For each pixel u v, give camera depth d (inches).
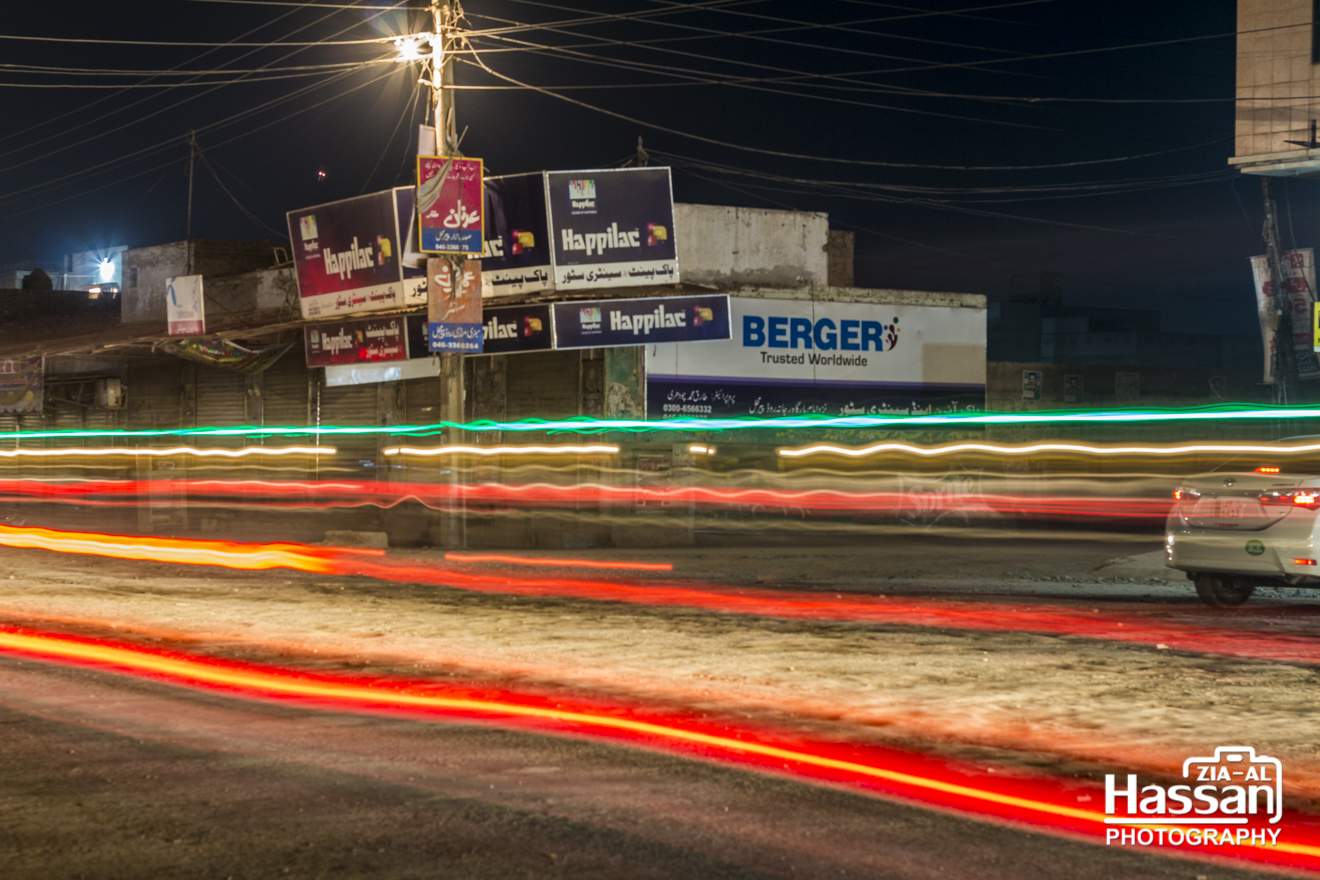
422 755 286.4
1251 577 527.2
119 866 207.5
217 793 252.7
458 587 670.5
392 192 1091.3
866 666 406.0
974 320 1259.8
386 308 1116.5
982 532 1175.6
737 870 206.7
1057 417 1375.5
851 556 896.3
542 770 273.4
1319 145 1205.7
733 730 315.6
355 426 1238.9
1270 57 1236.5
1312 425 1234.6
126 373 1481.3
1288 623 508.7
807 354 1163.9
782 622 514.9
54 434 1583.4
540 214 1033.5
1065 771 279.0
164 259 1457.9
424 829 228.7
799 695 359.6
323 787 257.8
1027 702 350.0
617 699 354.3
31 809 240.7
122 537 1170.6
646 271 1048.2
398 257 1097.4
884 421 1208.2
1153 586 669.3
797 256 1190.9
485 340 1055.6
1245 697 356.8
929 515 1244.5
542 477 1104.2
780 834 227.8
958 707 343.6
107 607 561.6
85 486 1526.8
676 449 1092.5
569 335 1033.5
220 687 372.5
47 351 1374.3
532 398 1123.3
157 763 277.3
